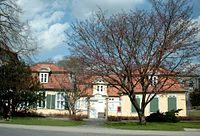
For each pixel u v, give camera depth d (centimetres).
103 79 3494
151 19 3316
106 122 3988
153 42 3300
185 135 2459
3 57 3644
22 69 4016
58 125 3086
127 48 3284
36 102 4528
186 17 3316
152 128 2972
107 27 3328
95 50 3312
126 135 2377
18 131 2372
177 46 3269
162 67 3353
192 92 7206
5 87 4000
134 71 3338
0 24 3431
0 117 3853
